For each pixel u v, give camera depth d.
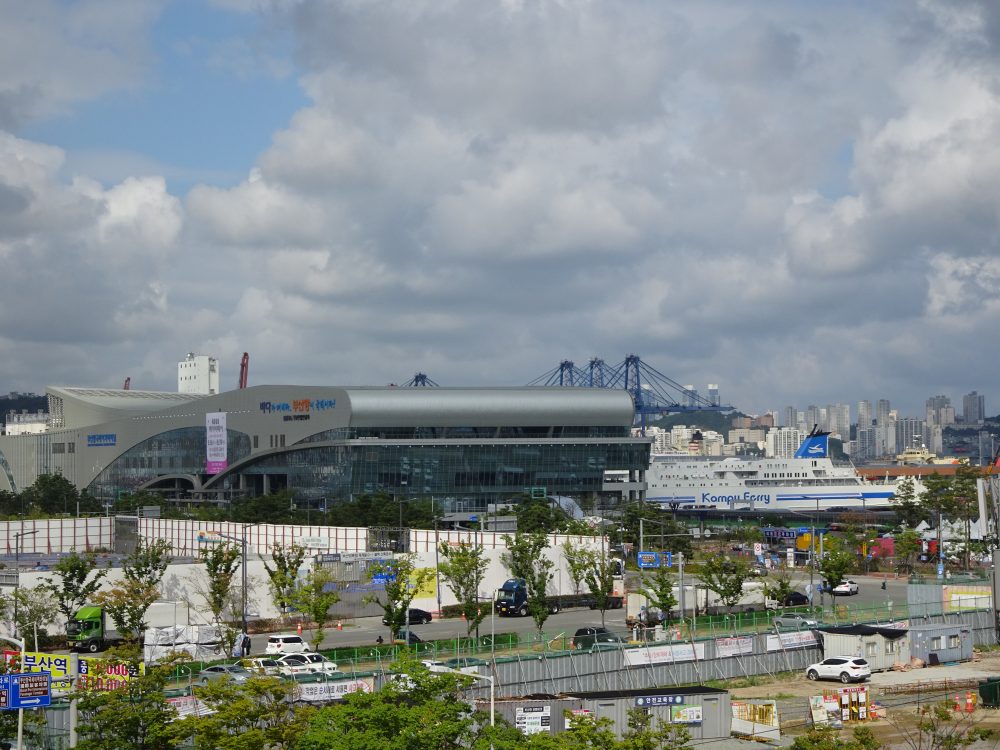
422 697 64.25
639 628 120.75
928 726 73.31
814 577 183.00
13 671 71.69
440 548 137.25
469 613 121.00
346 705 63.66
